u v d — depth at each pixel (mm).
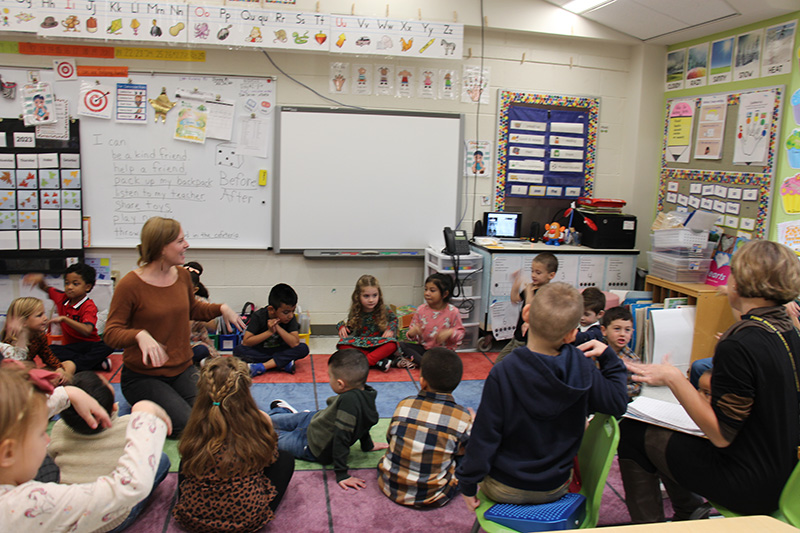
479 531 2148
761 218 3855
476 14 4391
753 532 1198
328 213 4496
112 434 1942
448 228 4355
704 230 4098
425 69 4512
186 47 4145
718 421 1681
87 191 4172
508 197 4805
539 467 1684
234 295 4508
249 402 2049
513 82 4672
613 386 1697
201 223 4355
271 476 2193
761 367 1613
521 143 4742
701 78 4379
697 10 3844
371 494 2406
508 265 4340
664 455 1922
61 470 1901
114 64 4098
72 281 3529
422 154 4574
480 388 3656
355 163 4484
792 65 3648
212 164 4301
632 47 4816
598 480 1730
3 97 4000
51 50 4016
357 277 4652
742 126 4008
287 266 4535
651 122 4797
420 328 3982
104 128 4137
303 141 4383
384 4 4281
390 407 3318
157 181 4250
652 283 4301
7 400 1062
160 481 2334
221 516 1992
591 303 3176
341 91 4414
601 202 4586
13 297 4172
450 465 2373
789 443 1654
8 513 1100
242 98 4281
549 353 1708
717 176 4215
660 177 4824
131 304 2723
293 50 4121
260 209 4422
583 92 4809
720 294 3883
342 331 4012
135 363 2785
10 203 4074
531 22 4469
